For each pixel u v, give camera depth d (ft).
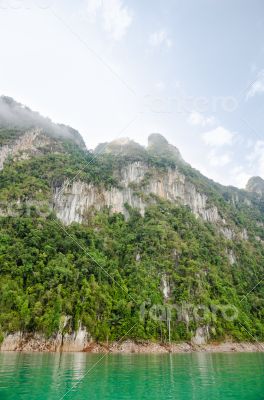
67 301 207.00
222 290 280.10
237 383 72.64
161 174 384.47
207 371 94.58
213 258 315.99
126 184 360.48
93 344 197.16
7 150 367.25
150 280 256.52
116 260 266.77
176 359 139.85
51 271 224.33
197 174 438.81
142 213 337.31
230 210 414.21
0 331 182.91
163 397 58.39
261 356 161.79
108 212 326.44
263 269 342.85
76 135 459.32
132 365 109.91
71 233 263.90
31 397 55.31
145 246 286.66
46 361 114.62
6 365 98.07
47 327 191.72
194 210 382.42
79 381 68.90
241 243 363.15
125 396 58.85
